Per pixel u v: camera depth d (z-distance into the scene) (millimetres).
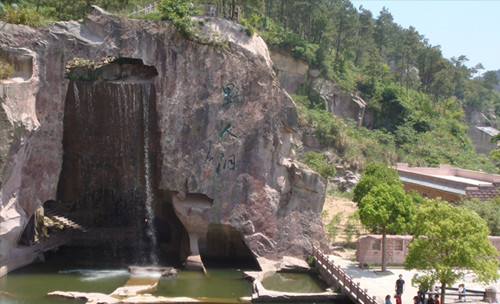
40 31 26828
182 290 25078
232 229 29609
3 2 31688
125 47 27969
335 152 57875
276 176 30281
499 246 29406
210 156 28906
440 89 90375
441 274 19500
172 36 28344
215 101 28938
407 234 31312
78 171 29734
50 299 23250
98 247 31938
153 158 29578
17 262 27656
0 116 23969
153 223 32281
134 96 28234
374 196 27234
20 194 26438
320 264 28484
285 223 30250
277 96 30125
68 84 27609
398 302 21766
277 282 27109
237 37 30375
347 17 77812
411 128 70812
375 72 75750
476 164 69250
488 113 123375
